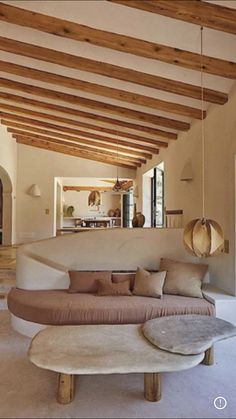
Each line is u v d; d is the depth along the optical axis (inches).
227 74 136.9
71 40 142.5
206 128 183.9
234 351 138.8
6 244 376.8
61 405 100.2
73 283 170.9
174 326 119.0
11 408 98.5
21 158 394.0
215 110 172.4
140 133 263.6
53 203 393.7
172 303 149.9
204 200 185.9
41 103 236.8
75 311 143.4
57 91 208.1
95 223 520.7
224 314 148.9
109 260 189.6
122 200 517.0
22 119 294.5
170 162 254.2
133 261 189.8
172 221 247.9
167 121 213.2
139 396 105.5
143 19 119.8
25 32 142.9
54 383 113.9
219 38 124.5
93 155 384.8
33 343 108.4
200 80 156.9
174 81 160.7
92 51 148.1
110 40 129.8
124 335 115.6
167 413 95.9
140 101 185.5
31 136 351.6
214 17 106.7
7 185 369.1
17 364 127.9
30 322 152.3
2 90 232.1
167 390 108.4
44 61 164.7
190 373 119.7
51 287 177.6
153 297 159.9
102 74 157.6
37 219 391.9
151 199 359.9
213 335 110.7
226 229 161.9
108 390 109.2
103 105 211.2
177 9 105.6
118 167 399.9
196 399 103.1
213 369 122.9
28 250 187.0
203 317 128.7
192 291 161.9
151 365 95.2
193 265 173.3
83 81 181.2
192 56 134.7
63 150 386.3
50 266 183.0
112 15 119.9
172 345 102.7
